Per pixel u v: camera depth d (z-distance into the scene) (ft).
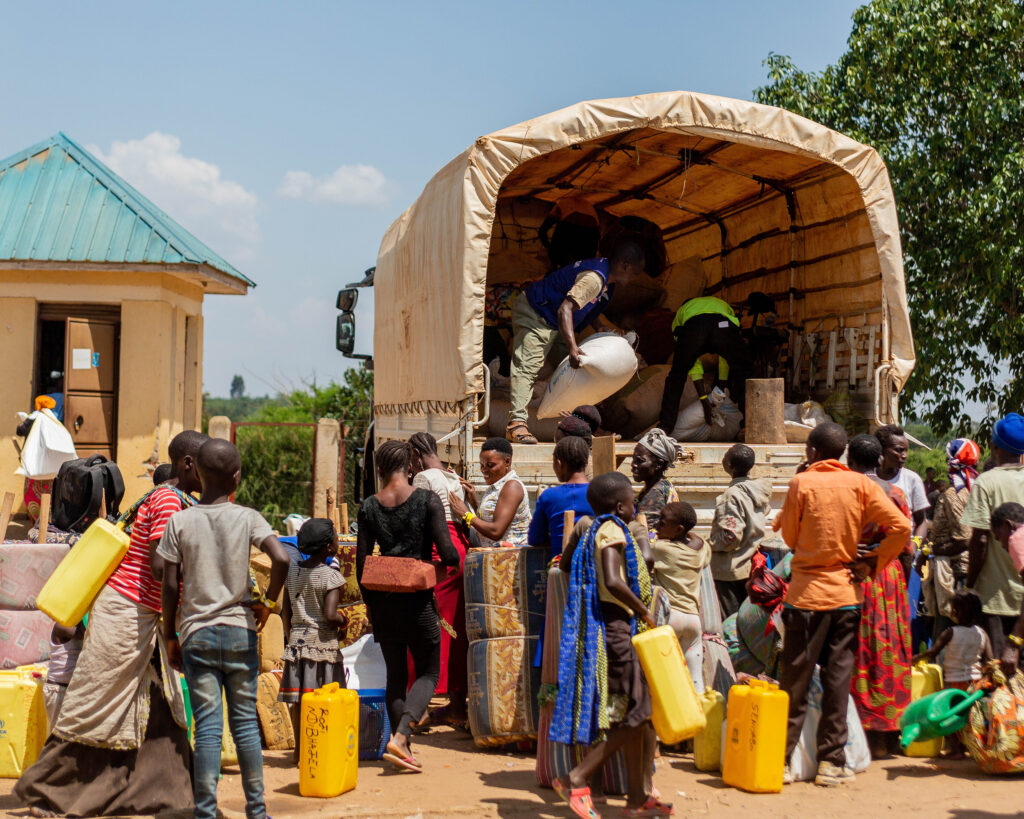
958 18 50.11
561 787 16.20
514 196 35.32
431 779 18.43
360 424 77.00
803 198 30.53
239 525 15.57
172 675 16.46
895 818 16.40
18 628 20.94
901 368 26.84
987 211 47.26
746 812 16.61
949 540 21.94
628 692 16.21
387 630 19.13
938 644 21.18
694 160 30.17
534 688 20.12
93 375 41.96
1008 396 51.11
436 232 27.20
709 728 19.08
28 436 35.63
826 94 53.42
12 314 41.81
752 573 20.35
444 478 22.67
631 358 25.85
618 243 28.22
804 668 18.43
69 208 43.21
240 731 15.52
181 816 15.94
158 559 15.65
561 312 25.79
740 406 30.19
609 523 16.61
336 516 28.04
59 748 16.15
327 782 17.13
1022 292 48.85
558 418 27.55
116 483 22.63
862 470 20.13
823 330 30.58
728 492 22.21
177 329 45.11
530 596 20.34
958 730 19.43
